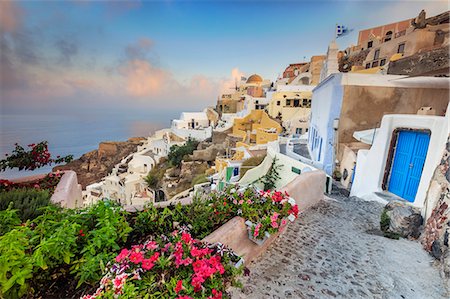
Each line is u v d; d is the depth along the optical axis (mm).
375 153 7152
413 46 14734
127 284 1810
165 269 2025
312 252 3932
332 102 9148
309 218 5441
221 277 2180
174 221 3209
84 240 2498
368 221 5398
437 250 3680
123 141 61344
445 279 3170
